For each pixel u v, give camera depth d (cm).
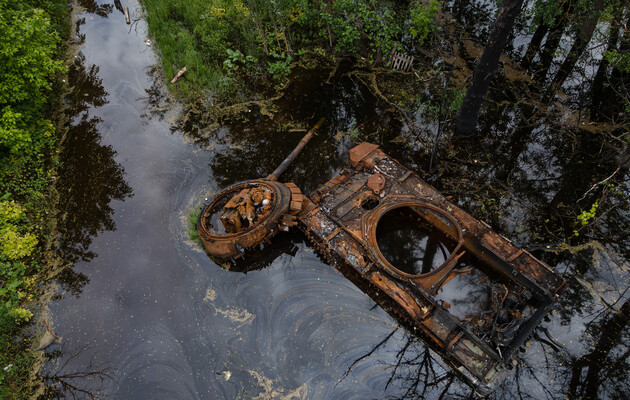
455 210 1041
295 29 1642
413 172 1151
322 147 1301
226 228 1042
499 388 864
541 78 1491
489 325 925
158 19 1667
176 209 1168
